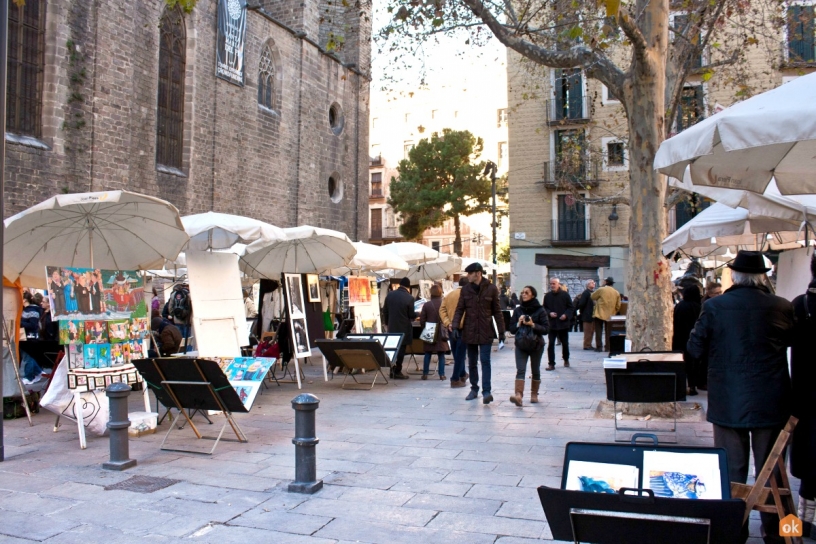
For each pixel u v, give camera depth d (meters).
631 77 9.43
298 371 12.41
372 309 15.52
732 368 4.58
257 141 28.95
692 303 11.12
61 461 7.20
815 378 4.54
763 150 5.45
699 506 3.18
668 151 4.60
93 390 8.24
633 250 9.53
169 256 10.63
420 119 68.38
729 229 8.80
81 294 8.62
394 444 7.79
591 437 8.01
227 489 6.13
